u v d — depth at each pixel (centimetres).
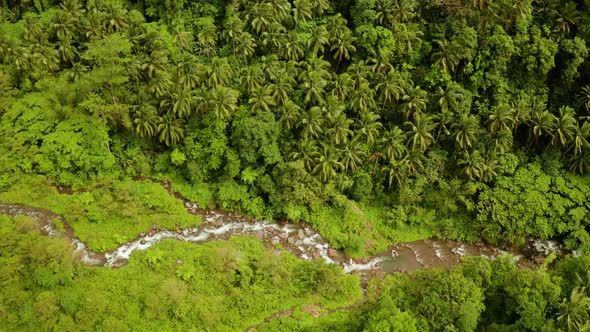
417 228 5541
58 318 4188
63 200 5328
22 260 4409
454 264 5228
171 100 5400
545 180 5434
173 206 5453
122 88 5516
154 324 4347
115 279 4656
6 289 4206
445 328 4025
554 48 5531
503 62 5594
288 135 5478
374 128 5494
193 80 5484
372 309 4647
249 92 5538
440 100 5469
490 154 5422
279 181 5375
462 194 5466
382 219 5581
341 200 5447
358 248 5231
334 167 5419
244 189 5562
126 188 5378
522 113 5378
